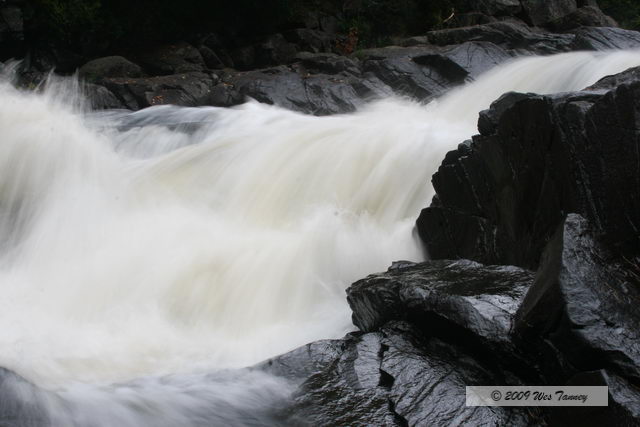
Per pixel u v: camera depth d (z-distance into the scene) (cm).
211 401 454
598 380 357
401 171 891
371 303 529
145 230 827
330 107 1490
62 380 500
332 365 475
